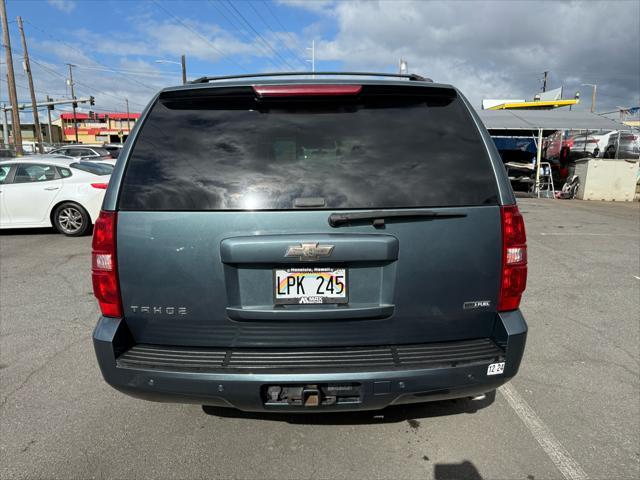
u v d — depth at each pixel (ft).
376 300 7.20
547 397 10.13
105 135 252.21
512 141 62.80
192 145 7.36
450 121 7.65
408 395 7.03
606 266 21.50
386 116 7.59
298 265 7.04
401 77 9.33
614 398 10.08
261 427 9.08
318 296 7.13
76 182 28.32
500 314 7.42
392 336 7.34
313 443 8.58
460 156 7.41
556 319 14.82
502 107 65.98
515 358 7.27
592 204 48.08
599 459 8.09
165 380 6.92
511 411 9.59
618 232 30.50
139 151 7.37
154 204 7.06
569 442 8.56
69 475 7.77
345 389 6.96
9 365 11.71
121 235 7.07
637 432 8.86
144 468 7.93
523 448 8.40
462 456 8.20
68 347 12.78
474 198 7.20
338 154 7.29
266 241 6.88
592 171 51.78
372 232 6.97
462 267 7.18
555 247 25.71
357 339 7.31
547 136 62.59
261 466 7.97
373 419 9.30
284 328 7.20
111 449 8.44
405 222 7.01
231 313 7.10
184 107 7.74
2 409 9.73
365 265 7.11
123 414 9.55
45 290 17.89
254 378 6.78
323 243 6.87
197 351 7.28
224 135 7.41
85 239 27.86
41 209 28.19
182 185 7.10
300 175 7.12
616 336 13.46
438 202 7.11
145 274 7.10
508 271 7.30
